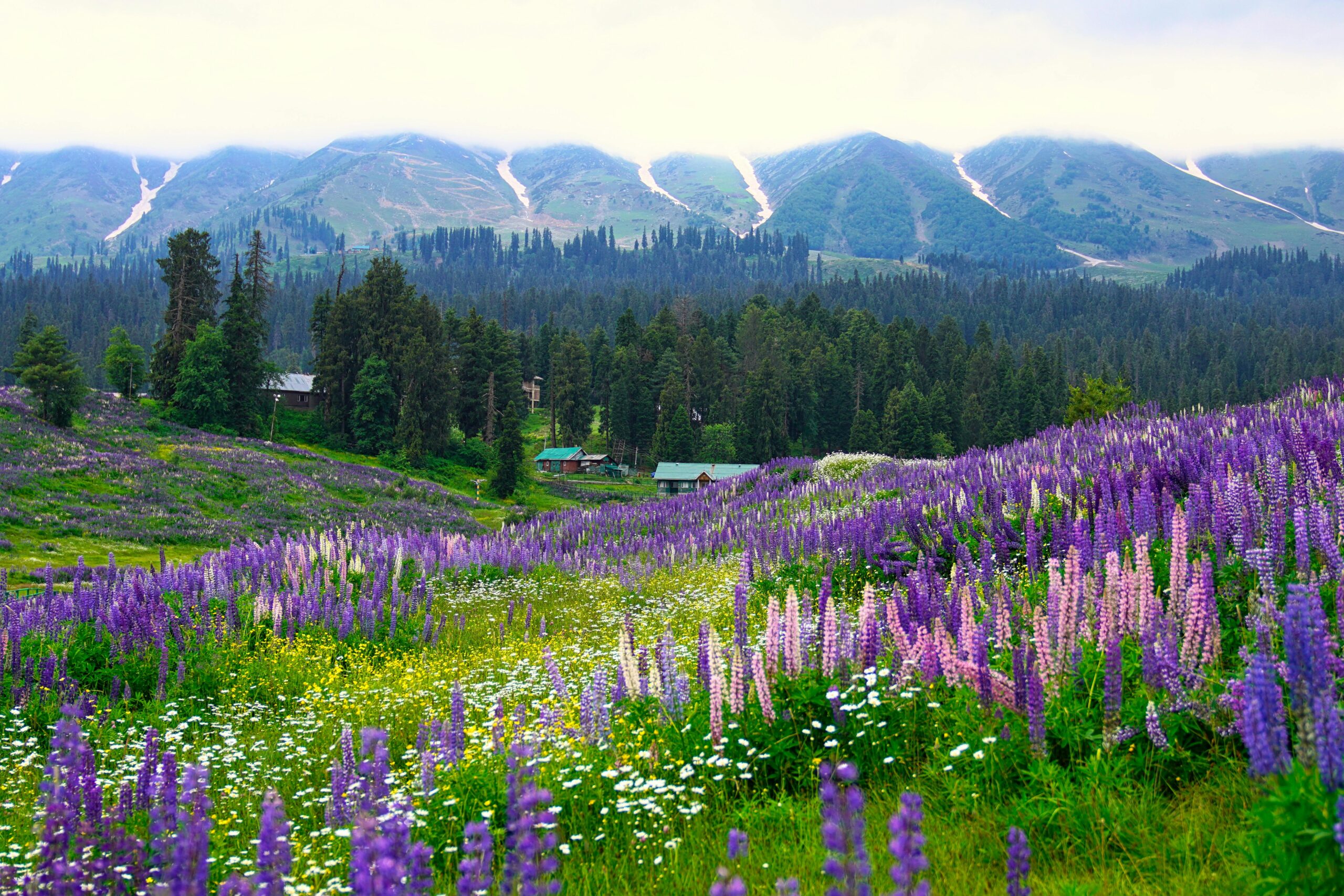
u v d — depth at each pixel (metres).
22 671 12.38
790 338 151.75
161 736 10.35
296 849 6.42
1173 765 5.69
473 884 4.14
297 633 16.19
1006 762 5.85
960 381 144.38
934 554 13.69
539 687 10.79
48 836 4.86
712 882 5.36
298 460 74.81
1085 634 6.80
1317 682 4.59
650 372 133.12
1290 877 4.01
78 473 55.22
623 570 23.08
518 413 110.94
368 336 96.88
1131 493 12.95
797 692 6.99
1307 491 9.37
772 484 41.03
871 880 4.82
